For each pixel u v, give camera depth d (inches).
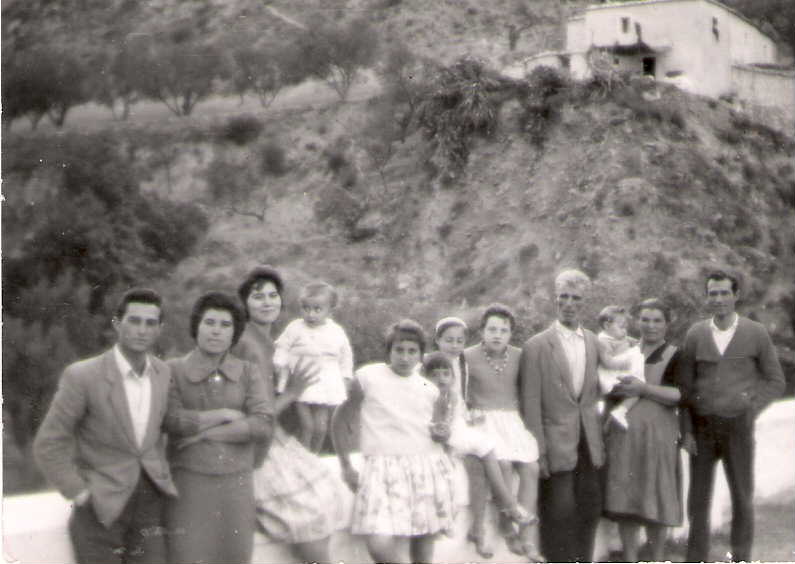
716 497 270.4
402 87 2383.1
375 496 181.9
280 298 185.0
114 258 1654.8
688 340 231.5
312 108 2491.4
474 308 1884.8
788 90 2135.8
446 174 2097.7
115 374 150.9
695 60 2039.9
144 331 151.1
